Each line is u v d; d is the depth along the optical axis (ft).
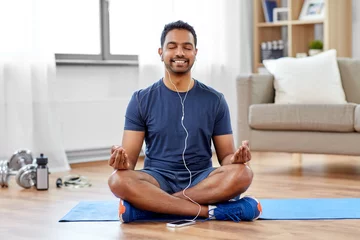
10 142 15.80
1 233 9.60
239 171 10.01
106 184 14.32
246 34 21.39
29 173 13.79
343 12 20.17
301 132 15.43
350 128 14.78
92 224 10.04
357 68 16.69
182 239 8.98
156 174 10.44
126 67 18.89
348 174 15.39
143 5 18.35
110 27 18.51
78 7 17.78
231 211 10.06
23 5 15.80
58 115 16.66
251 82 16.10
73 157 17.57
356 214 10.55
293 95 16.22
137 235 9.25
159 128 10.50
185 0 19.20
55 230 9.71
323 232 9.35
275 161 17.81
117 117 18.38
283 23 20.81
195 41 10.56
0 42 15.48
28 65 15.88
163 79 10.74
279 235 9.17
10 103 15.76
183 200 10.14
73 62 17.48
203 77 19.72
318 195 12.44
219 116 10.75
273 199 11.98
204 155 10.67
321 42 20.25
